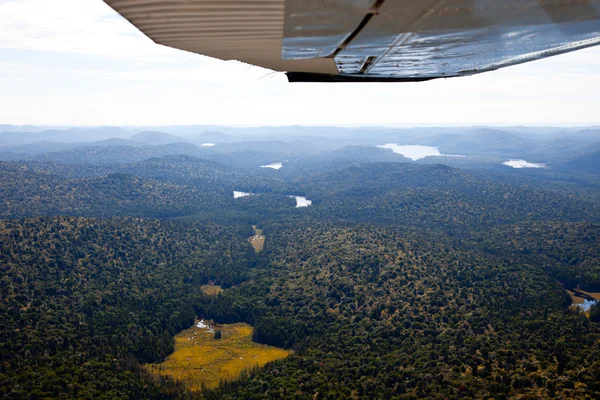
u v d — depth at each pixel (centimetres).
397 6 325
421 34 391
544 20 370
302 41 387
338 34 380
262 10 317
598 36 427
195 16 316
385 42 414
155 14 314
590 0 341
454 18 355
